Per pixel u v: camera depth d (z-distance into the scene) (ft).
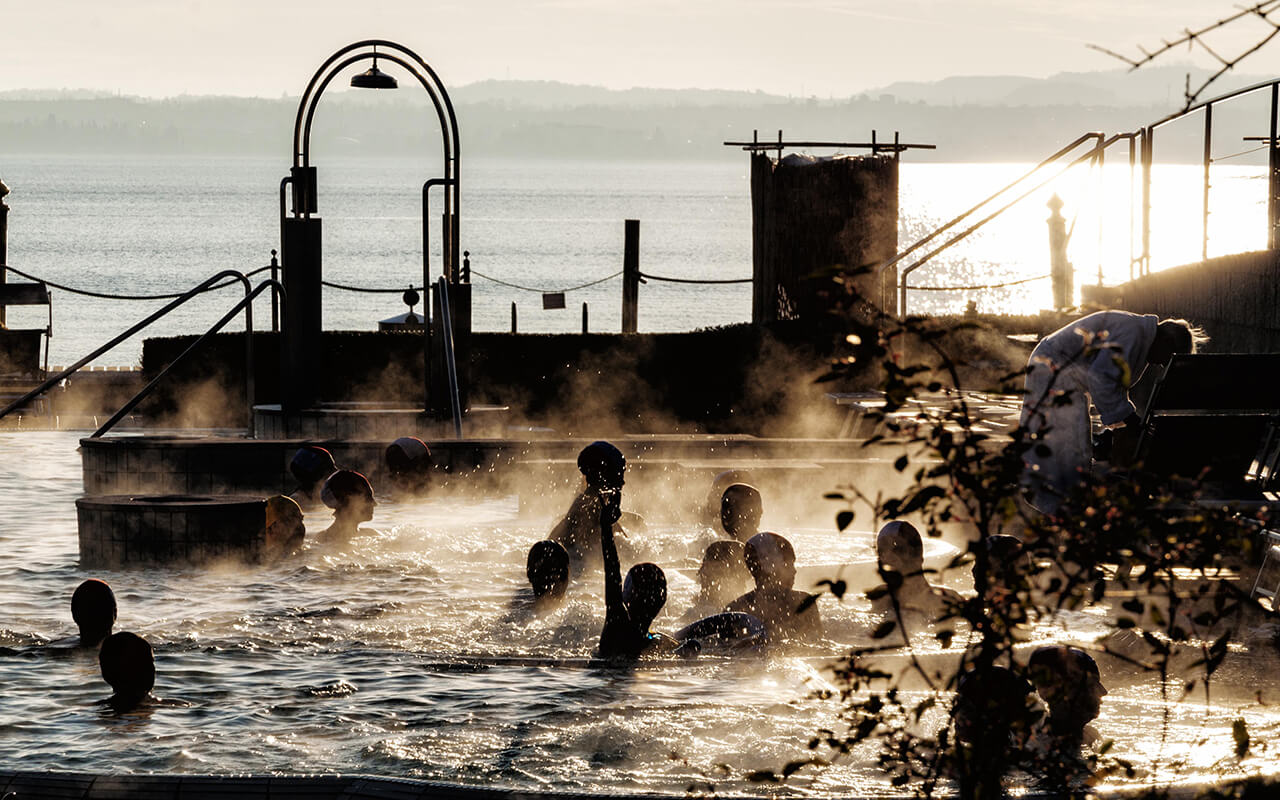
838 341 88.28
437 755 30.83
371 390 104.06
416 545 57.57
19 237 572.51
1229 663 36.81
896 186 107.65
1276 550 39.68
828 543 58.65
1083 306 18.83
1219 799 21.75
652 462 65.67
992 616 18.31
